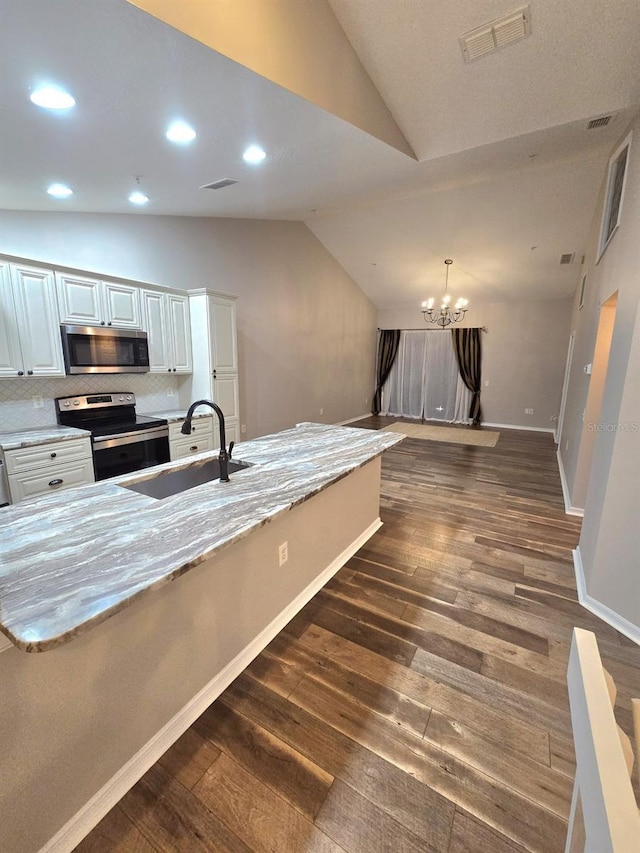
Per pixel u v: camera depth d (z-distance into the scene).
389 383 9.57
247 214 4.68
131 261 3.91
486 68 2.50
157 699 1.42
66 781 1.16
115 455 3.38
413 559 2.83
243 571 1.78
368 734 1.52
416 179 3.84
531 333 7.90
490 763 1.42
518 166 3.81
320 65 2.10
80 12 1.25
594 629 2.15
